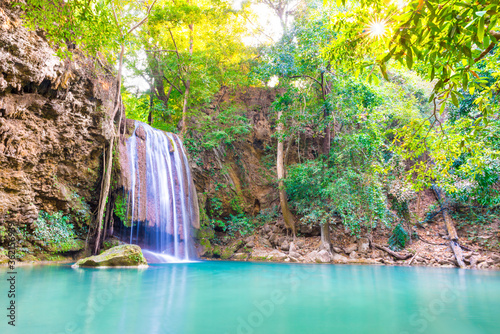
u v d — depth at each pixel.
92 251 10.69
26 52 8.26
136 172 12.66
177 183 14.67
